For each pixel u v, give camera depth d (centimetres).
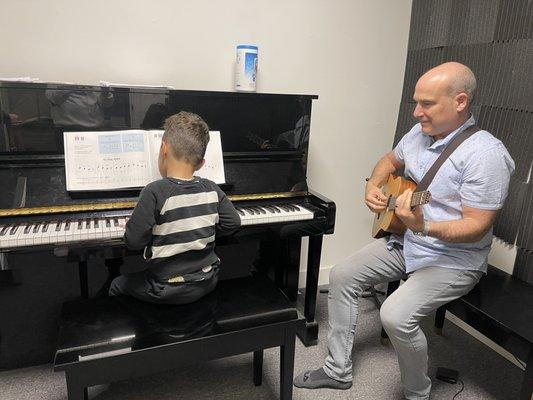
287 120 189
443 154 159
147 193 129
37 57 179
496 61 194
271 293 155
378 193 179
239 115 181
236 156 183
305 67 227
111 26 186
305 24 221
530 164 183
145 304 143
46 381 174
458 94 150
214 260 148
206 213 139
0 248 134
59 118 156
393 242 178
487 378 188
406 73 250
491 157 146
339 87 239
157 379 178
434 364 196
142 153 165
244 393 172
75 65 185
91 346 122
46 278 174
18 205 150
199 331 132
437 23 226
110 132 162
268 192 187
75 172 156
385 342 208
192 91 172
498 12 193
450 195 158
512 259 195
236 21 206
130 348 123
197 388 174
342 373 174
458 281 158
